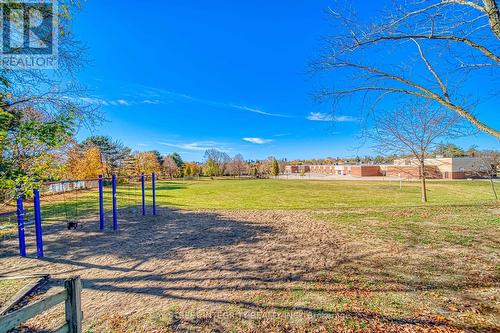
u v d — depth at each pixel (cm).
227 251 581
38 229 560
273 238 679
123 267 495
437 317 289
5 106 288
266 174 6244
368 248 564
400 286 375
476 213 903
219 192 2431
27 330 288
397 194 2125
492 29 290
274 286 394
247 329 284
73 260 538
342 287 380
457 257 489
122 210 1213
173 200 1769
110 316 318
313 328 280
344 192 2345
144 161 4103
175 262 517
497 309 303
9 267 502
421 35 323
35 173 276
